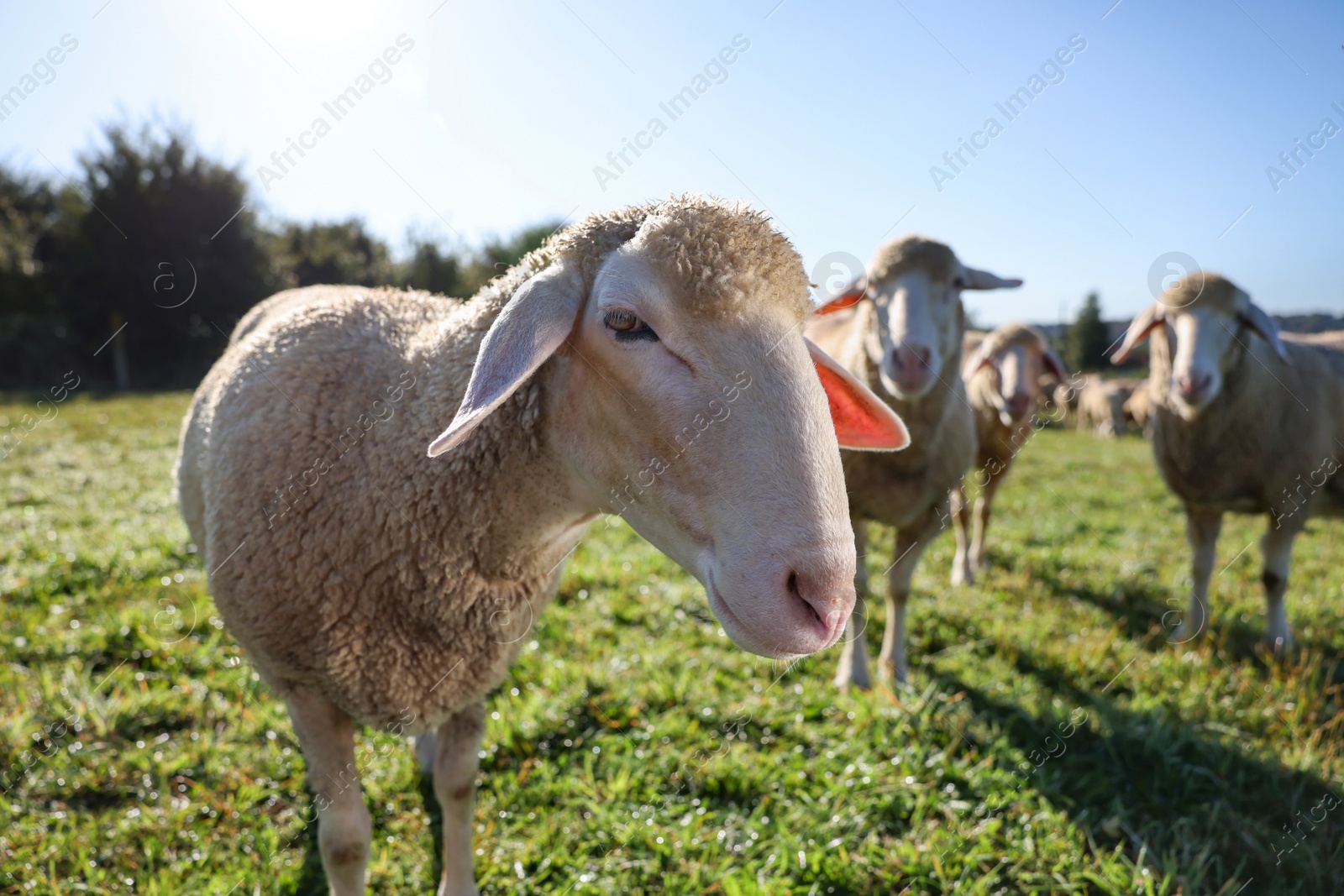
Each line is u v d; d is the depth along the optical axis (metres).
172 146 23.14
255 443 2.15
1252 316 4.26
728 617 1.53
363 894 2.22
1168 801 3.04
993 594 5.21
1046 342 7.13
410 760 2.98
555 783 2.94
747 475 1.52
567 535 2.16
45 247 24.33
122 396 17.70
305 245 27.05
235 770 2.90
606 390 1.70
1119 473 10.97
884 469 3.90
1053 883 2.61
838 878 2.58
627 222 1.79
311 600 2.04
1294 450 4.38
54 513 5.97
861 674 3.83
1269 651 4.39
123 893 2.39
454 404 1.97
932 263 3.97
